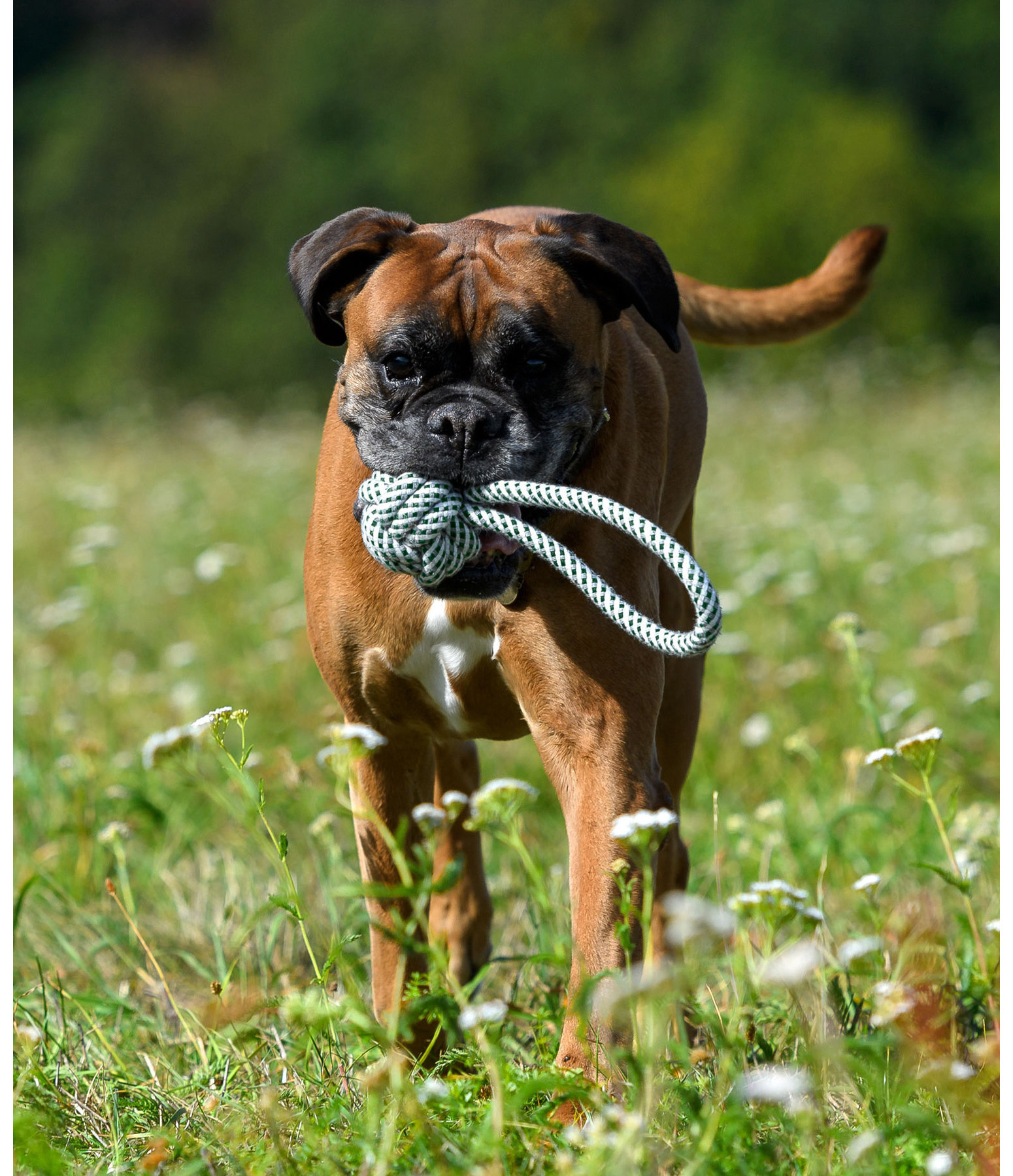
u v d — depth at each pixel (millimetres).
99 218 61844
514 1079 3906
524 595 4910
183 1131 4289
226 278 58375
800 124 46094
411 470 4637
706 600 4094
